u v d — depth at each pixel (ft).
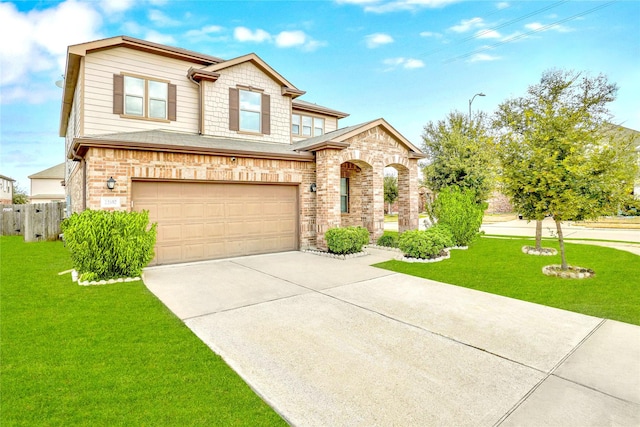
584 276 26.35
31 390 10.96
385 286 24.41
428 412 10.07
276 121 48.32
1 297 21.04
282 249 39.73
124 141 28.81
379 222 45.21
